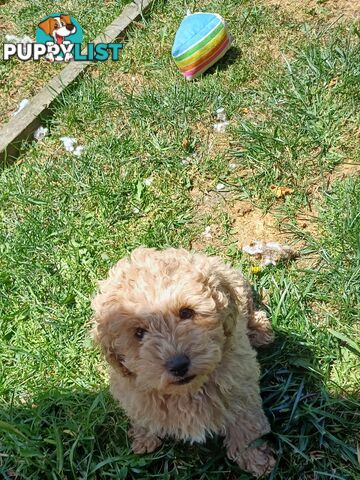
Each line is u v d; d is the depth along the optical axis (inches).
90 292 25.9
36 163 30.9
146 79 33.9
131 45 35.8
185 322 16.8
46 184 29.9
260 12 35.6
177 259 17.9
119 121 32.0
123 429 21.4
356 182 27.1
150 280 17.0
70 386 23.2
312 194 27.6
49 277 26.4
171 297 16.7
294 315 23.5
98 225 28.1
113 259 26.7
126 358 17.3
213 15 32.4
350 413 20.9
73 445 20.6
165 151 30.1
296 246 26.1
